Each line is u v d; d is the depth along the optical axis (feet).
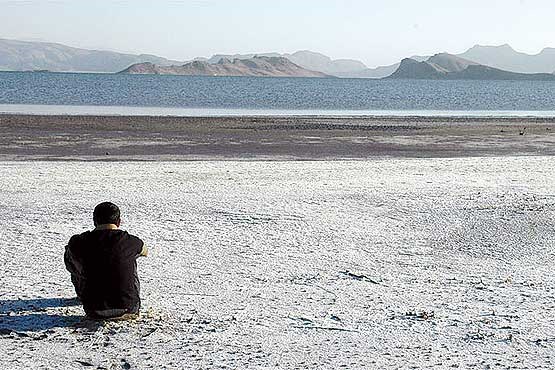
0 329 21.70
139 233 39.24
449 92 487.20
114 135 106.42
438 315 25.12
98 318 22.59
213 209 46.60
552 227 45.14
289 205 48.96
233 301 26.43
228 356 19.86
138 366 18.81
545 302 27.45
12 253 33.63
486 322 24.30
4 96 265.75
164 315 23.99
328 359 19.89
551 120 176.04
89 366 18.71
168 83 564.30
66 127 116.37
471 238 41.52
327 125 137.49
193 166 70.33
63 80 571.28
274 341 21.50
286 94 370.94
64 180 58.08
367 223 44.50
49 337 21.16
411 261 35.35
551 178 67.92
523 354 20.88
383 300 27.20
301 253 36.17
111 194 51.34
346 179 62.90
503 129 139.23
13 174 60.64
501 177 67.62
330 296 27.66
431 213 48.26
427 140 112.78
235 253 35.53
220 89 431.84
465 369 19.34
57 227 40.04
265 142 102.83
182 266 32.37
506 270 33.86
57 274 29.78
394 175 66.80
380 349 21.01
